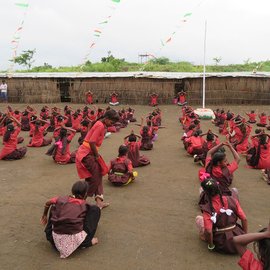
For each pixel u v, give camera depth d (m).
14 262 4.78
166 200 7.02
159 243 5.29
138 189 7.68
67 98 25.66
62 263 4.74
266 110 22.02
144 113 21.33
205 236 5.05
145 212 6.43
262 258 3.02
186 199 7.06
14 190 7.69
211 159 6.29
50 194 7.42
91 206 5.15
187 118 15.54
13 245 5.25
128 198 7.14
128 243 5.29
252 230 5.63
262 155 9.02
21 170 9.27
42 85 25.06
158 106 23.69
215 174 6.18
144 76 23.86
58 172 9.05
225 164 6.27
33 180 8.40
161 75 24.00
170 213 6.38
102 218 6.18
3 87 25.08
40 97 25.20
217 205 4.91
